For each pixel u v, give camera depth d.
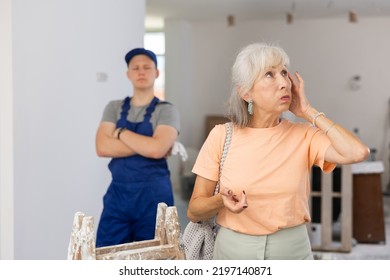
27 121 3.20
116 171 2.85
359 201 5.66
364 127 8.74
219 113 9.37
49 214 3.43
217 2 7.38
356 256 5.08
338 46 8.77
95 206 3.97
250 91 1.69
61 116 3.52
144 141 2.76
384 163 8.64
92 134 3.89
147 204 2.81
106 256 1.59
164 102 2.91
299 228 1.75
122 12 4.20
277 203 1.68
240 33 9.19
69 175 3.63
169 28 9.04
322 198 5.23
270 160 1.68
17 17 3.08
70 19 3.58
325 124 1.67
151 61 2.88
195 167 1.82
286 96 1.66
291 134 1.72
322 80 8.84
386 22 8.56
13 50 3.06
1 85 3.11
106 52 4.02
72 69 3.62
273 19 8.91
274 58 1.65
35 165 3.28
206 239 1.98
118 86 4.20
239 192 1.70
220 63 9.30
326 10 7.94
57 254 3.54
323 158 1.71
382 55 8.62
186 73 9.25
